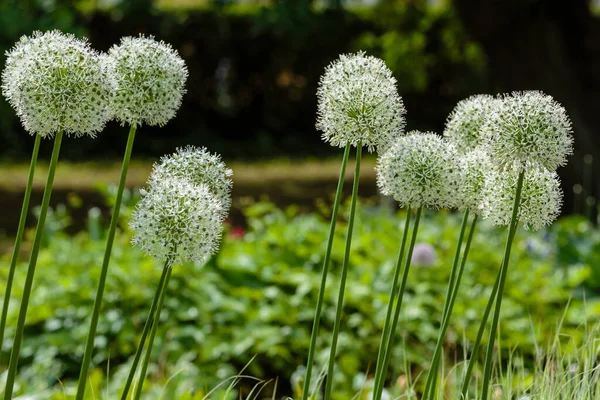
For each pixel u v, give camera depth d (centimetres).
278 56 1380
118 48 231
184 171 240
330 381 237
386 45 1358
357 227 594
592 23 875
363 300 479
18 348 225
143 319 454
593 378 277
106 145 1284
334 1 1356
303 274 488
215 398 351
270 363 442
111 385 378
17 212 889
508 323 444
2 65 1086
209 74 1376
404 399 312
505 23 854
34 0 1134
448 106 1422
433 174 236
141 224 227
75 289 468
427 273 504
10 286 228
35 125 225
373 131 237
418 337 439
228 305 462
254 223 610
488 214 242
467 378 238
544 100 233
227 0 1374
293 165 1238
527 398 268
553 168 234
